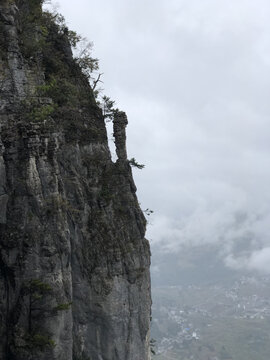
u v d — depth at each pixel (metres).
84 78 61.56
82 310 48.69
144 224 57.81
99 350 49.19
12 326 38.78
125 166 58.78
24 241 39.34
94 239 49.97
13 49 46.06
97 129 56.47
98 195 52.66
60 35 60.38
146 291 55.62
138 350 53.22
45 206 40.31
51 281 39.44
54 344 38.59
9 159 40.62
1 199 39.84
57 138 43.50
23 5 54.31
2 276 39.88
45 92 49.94
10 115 42.12
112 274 50.25
